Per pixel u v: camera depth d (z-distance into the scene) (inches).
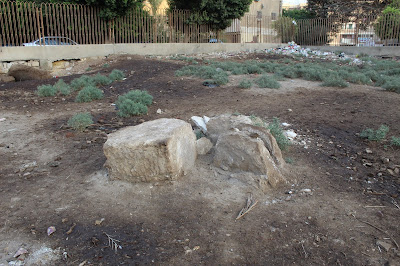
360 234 123.7
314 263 109.3
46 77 487.8
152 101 322.7
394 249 115.6
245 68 486.3
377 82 408.2
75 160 188.9
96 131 237.1
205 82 398.9
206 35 784.3
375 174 176.4
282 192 152.9
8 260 110.2
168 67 499.8
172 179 154.6
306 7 1180.5
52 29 567.5
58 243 118.9
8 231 125.6
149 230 125.5
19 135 231.0
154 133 155.2
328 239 120.9
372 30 870.4
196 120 213.6
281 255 112.7
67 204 143.5
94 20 611.2
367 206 143.3
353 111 287.1
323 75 428.8
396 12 810.2
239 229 125.6
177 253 113.3
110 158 155.2
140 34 664.4
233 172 161.8
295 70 467.2
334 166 185.2
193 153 173.0
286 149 199.9
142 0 668.7
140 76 446.0
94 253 113.3
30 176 169.5
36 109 303.9
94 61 577.9
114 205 141.9
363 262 109.6
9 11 514.3
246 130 177.2
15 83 426.9
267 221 130.5
